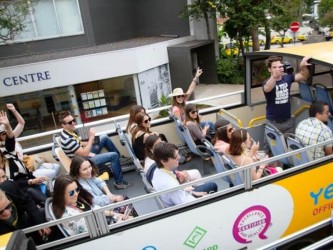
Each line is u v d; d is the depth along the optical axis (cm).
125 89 1438
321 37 3145
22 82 1218
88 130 499
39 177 395
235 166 331
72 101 1341
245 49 1966
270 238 332
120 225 263
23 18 1352
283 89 450
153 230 273
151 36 2052
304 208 342
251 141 438
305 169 332
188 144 484
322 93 462
